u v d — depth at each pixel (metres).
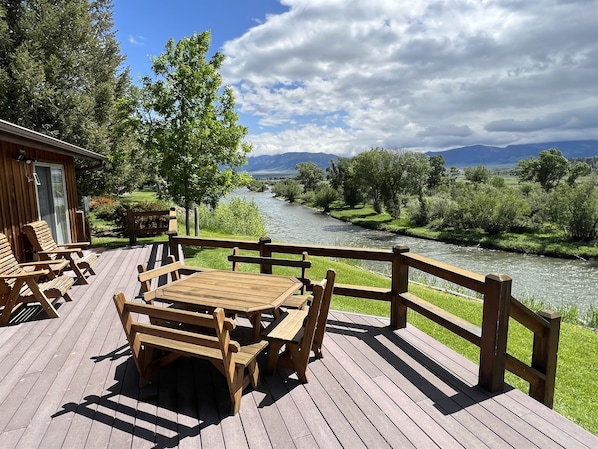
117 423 2.34
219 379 2.90
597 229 18.91
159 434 2.23
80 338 3.68
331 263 10.80
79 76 13.86
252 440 2.18
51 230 7.62
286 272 9.13
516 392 2.69
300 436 2.21
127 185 15.97
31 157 6.52
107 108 14.45
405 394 2.68
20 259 6.02
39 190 7.09
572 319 7.91
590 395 3.72
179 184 9.92
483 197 22.78
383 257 3.97
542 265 16.09
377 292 4.05
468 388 2.76
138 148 12.49
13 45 12.86
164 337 2.50
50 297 4.33
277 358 2.96
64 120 12.59
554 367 2.92
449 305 6.77
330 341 3.63
